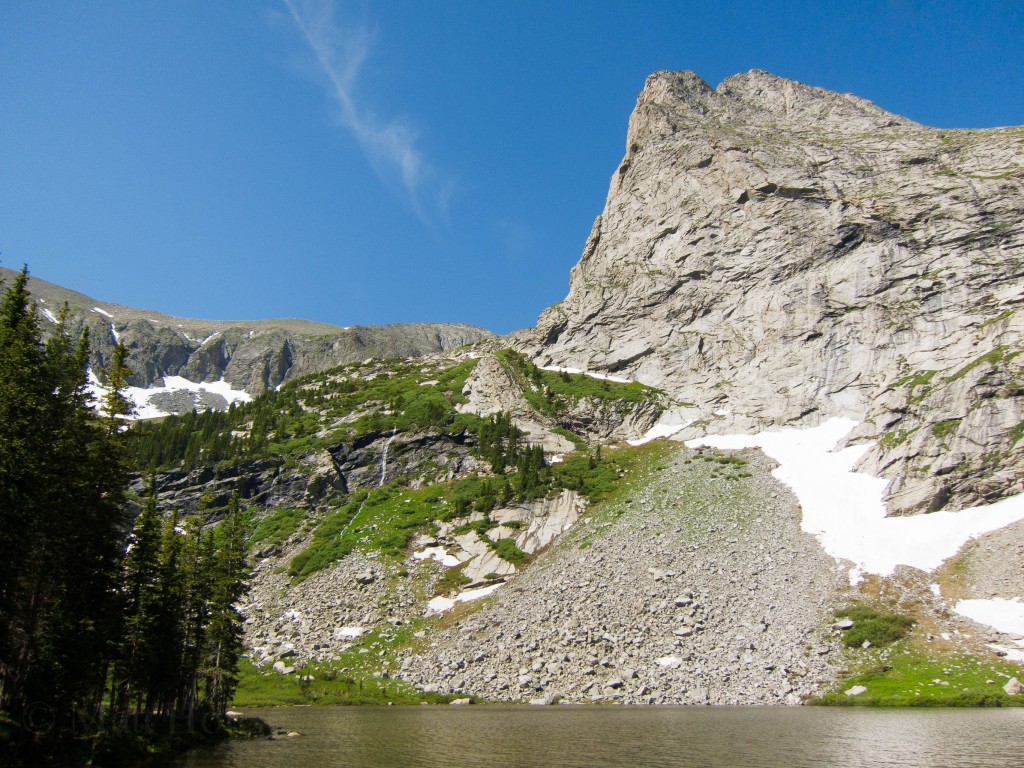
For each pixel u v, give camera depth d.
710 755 38.94
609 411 142.62
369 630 86.00
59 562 42.50
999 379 97.12
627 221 188.88
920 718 52.34
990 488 87.62
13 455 36.94
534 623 79.62
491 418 141.00
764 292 149.12
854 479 101.88
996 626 67.75
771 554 85.50
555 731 48.91
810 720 52.34
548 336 176.62
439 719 57.38
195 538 60.75
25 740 34.94
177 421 168.00
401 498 121.25
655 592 80.56
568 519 105.31
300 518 121.56
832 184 157.38
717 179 171.88
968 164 151.38
